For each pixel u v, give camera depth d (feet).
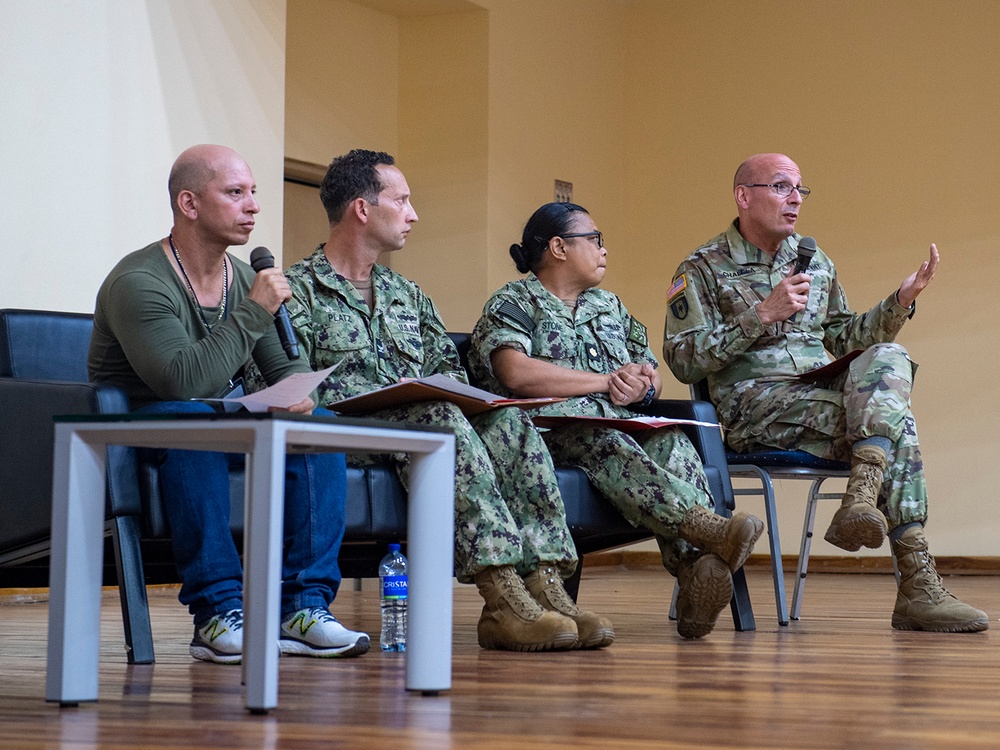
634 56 33.42
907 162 30.19
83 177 18.66
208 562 10.35
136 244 19.44
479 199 28.68
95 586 8.03
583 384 13.61
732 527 12.24
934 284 29.73
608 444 13.01
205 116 20.52
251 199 11.41
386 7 28.78
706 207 32.37
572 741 6.53
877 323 15.78
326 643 10.74
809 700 8.20
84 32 18.71
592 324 14.57
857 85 30.81
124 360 11.21
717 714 7.55
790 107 31.53
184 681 9.25
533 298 14.43
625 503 12.88
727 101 32.27
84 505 7.97
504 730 6.91
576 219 14.57
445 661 8.43
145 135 19.53
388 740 6.57
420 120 29.27
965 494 29.22
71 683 7.93
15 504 10.55
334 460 11.10
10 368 11.71
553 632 11.13
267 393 9.21
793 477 15.28
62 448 7.92
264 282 10.96
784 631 14.06
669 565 13.09
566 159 31.24
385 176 13.21
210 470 10.39
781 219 15.87
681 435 13.39
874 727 7.07
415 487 8.34
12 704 8.08
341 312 12.94
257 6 21.53
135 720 7.31
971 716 7.53
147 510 10.38
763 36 31.89
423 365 13.56
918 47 30.22
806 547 15.92
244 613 7.48
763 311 14.97
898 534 14.37
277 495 7.18
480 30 28.81
